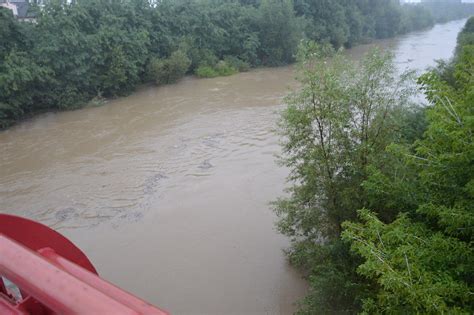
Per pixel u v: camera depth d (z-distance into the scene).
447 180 5.92
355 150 9.13
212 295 10.40
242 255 11.82
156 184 16.05
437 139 5.83
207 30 37.38
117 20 29.80
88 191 15.70
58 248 2.68
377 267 5.00
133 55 29.88
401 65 33.78
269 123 21.95
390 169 8.45
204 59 36.16
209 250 12.09
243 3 44.25
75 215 14.12
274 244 12.22
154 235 12.91
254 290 10.52
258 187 15.44
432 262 5.29
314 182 9.62
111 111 25.80
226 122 22.53
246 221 13.41
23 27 25.75
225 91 29.69
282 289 10.48
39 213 14.25
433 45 48.53
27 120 24.72
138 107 26.41
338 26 47.78
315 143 9.59
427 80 6.56
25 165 18.16
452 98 6.30
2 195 15.52
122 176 16.83
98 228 13.36
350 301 8.02
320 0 46.03
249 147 18.97
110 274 11.26
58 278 1.58
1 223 2.42
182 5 37.12
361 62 9.75
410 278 4.70
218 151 18.73
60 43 26.09
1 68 23.30
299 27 40.41
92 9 29.09
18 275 1.65
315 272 9.30
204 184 15.86
